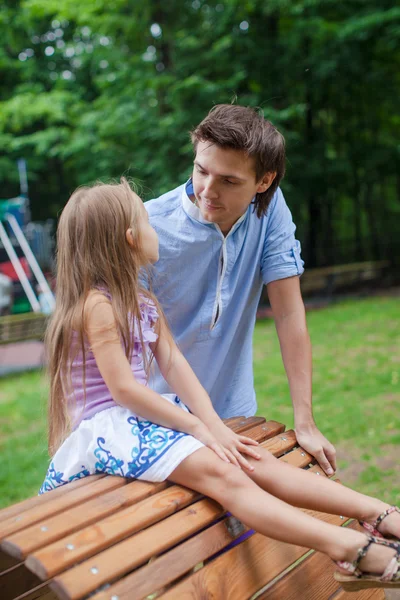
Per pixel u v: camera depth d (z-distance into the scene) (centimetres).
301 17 1317
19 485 449
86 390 187
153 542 154
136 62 1210
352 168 1507
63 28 1655
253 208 218
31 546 143
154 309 202
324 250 1630
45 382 200
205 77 1228
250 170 193
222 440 186
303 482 179
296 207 1420
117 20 1162
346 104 1514
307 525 160
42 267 1434
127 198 193
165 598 148
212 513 170
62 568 138
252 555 176
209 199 198
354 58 1327
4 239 1201
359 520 174
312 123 1460
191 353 233
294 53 1304
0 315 1114
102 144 1233
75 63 1655
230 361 247
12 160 1698
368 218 1695
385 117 1574
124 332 185
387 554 155
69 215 192
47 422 201
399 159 1508
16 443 538
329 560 198
